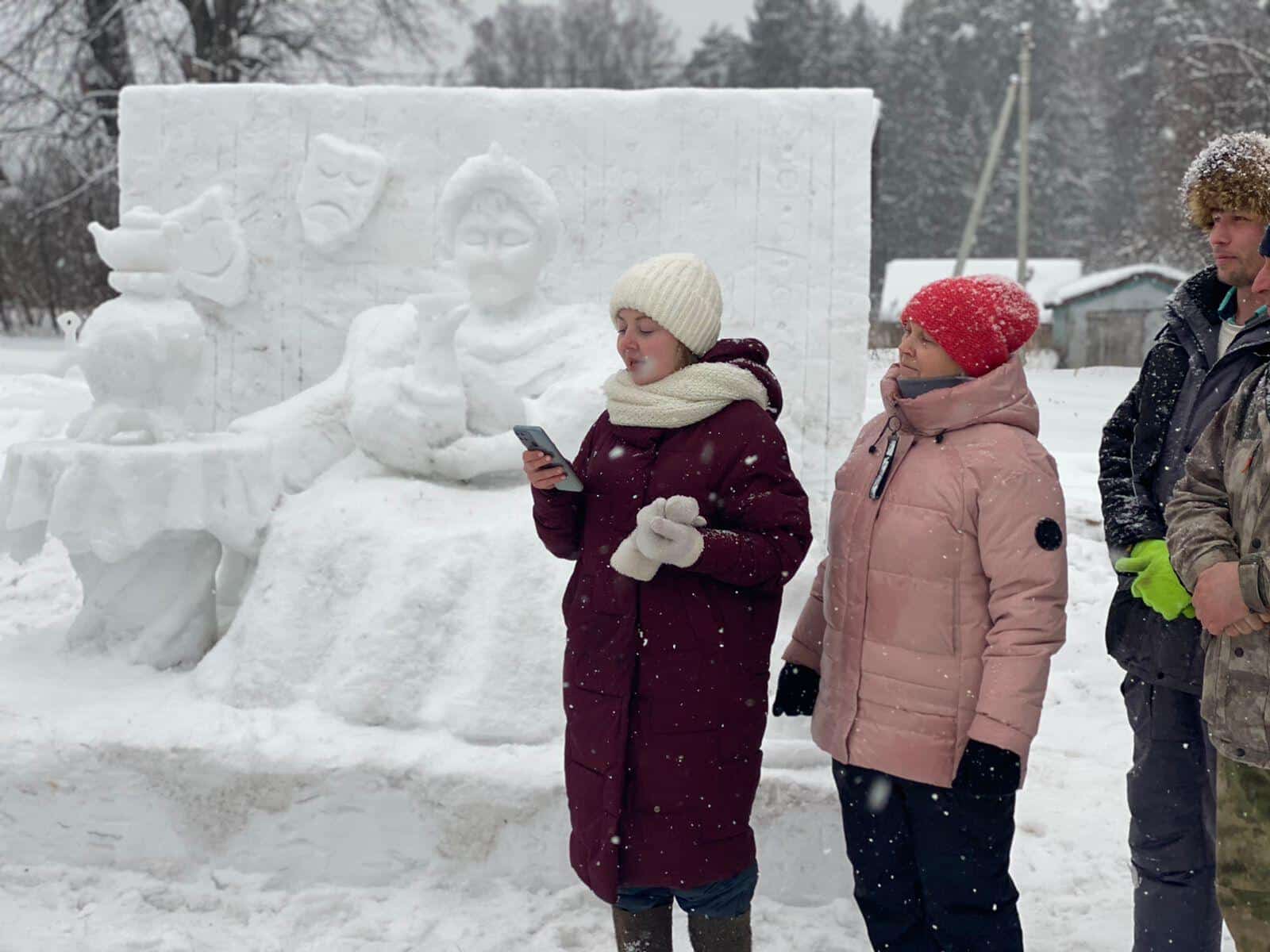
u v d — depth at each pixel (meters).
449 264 5.04
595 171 5.39
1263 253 2.59
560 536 3.13
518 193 4.92
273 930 3.48
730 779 2.90
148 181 5.59
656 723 2.87
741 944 3.00
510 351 4.91
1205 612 2.52
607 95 5.39
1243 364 2.90
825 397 5.25
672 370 3.07
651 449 2.98
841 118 5.29
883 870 3.01
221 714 3.89
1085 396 12.50
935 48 62.56
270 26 23.17
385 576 4.04
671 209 5.36
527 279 5.00
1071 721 5.46
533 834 3.68
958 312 2.89
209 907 3.60
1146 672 3.00
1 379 9.05
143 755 3.72
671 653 2.88
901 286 36.50
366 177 5.41
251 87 5.54
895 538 2.88
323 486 4.48
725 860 2.89
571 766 2.99
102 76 22.06
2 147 21.84
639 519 2.74
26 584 6.43
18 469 3.99
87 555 4.32
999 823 2.86
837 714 3.00
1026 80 30.33
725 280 5.32
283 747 3.72
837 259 5.27
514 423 4.74
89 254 26.30
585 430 4.46
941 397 2.87
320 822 3.70
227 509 4.09
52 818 3.74
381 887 3.70
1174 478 3.01
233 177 5.54
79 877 3.70
